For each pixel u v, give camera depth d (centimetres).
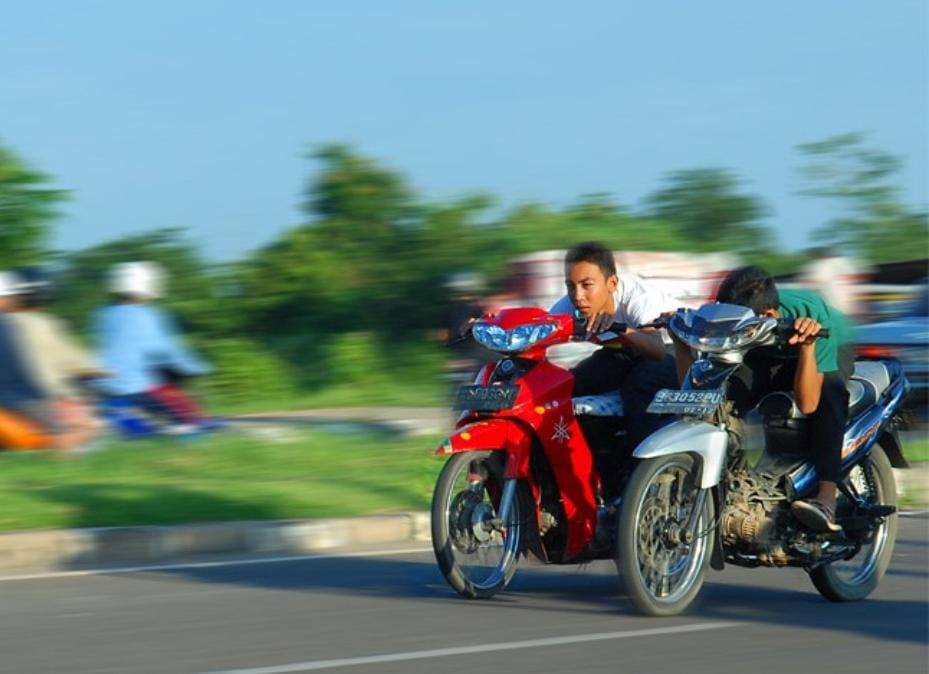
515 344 2009
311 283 6612
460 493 2091
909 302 5181
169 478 3186
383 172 6919
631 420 2075
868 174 7644
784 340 1967
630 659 1731
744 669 1686
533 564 2472
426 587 2262
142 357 3662
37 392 3394
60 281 6216
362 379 6016
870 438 2162
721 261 5684
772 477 2058
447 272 6575
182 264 6569
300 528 2756
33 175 5859
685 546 1991
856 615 2041
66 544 2555
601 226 6850
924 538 2808
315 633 1888
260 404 5466
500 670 1670
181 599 2161
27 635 1888
